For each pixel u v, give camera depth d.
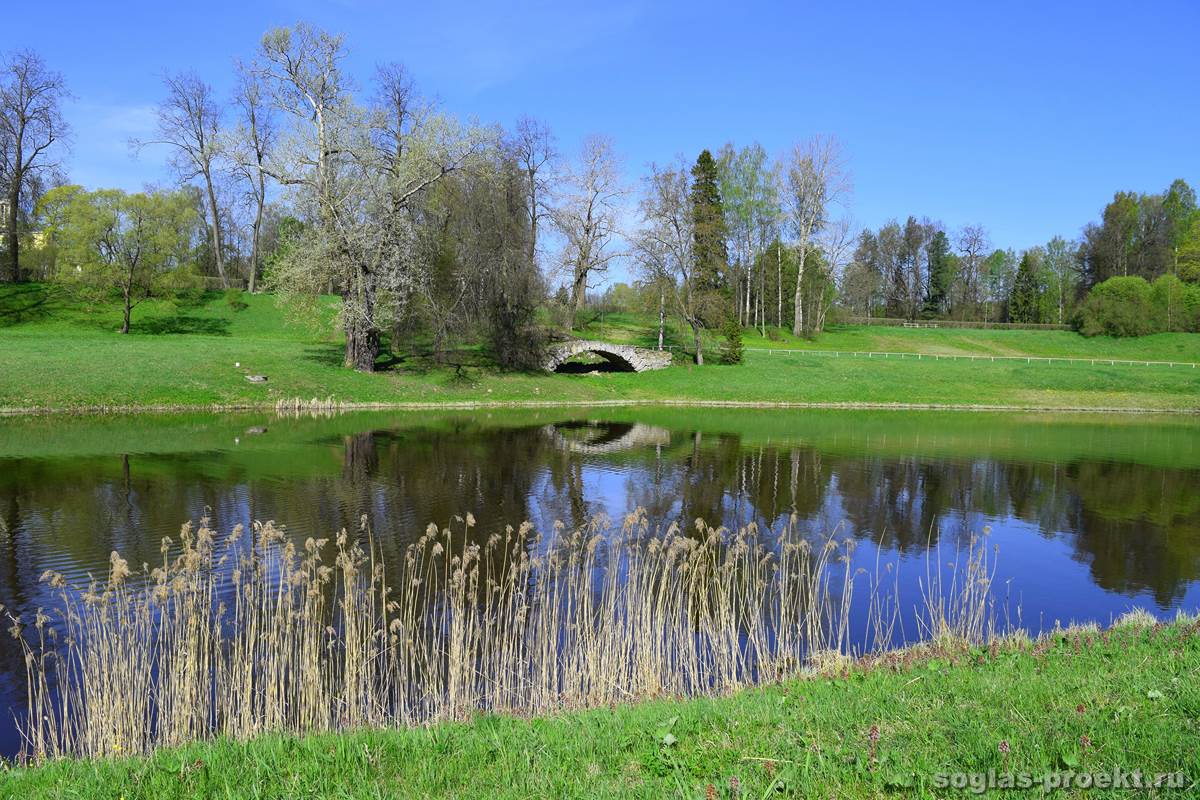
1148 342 74.50
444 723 7.85
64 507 18.88
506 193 46.97
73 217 50.59
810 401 50.09
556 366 51.41
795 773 5.33
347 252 40.03
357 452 27.69
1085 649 8.81
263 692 9.93
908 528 19.77
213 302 59.31
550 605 13.45
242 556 15.41
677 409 45.91
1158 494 24.42
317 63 38.00
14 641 11.43
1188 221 94.62
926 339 77.19
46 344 41.81
